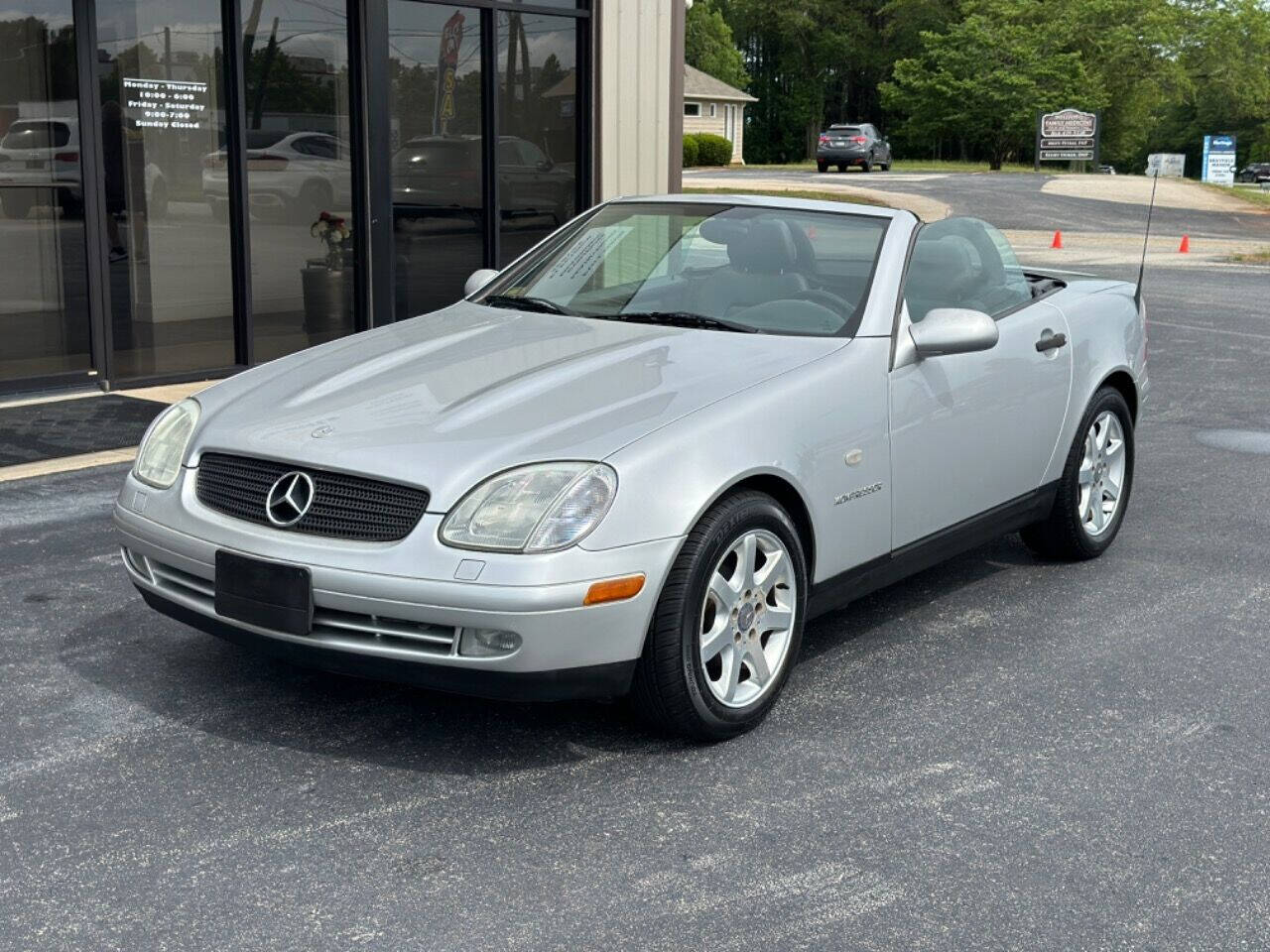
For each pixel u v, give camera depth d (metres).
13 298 8.59
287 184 9.84
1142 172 91.31
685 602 3.64
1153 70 78.75
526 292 5.03
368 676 3.60
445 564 3.42
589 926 2.91
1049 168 68.62
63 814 3.38
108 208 8.97
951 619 5.07
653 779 3.64
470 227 11.09
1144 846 3.34
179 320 9.43
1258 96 90.38
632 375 4.04
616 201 5.39
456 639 3.43
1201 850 3.33
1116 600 5.32
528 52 11.28
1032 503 5.34
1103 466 5.82
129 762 3.69
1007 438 5.04
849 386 4.22
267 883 3.07
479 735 3.91
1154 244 27.47
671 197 5.27
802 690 4.33
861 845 3.31
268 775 3.62
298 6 9.68
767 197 5.09
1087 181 48.50
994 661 4.62
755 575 3.92
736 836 3.34
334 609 3.53
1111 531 5.91
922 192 39.59
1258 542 6.16
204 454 3.93
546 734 3.93
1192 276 20.38
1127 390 6.02
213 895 3.01
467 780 3.62
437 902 3.00
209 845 3.24
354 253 10.34
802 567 4.04
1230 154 57.84
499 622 3.38
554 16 11.44
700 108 76.19
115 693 4.16
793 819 3.44
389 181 10.34
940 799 3.57
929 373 4.57
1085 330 5.56
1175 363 11.48
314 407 3.98
